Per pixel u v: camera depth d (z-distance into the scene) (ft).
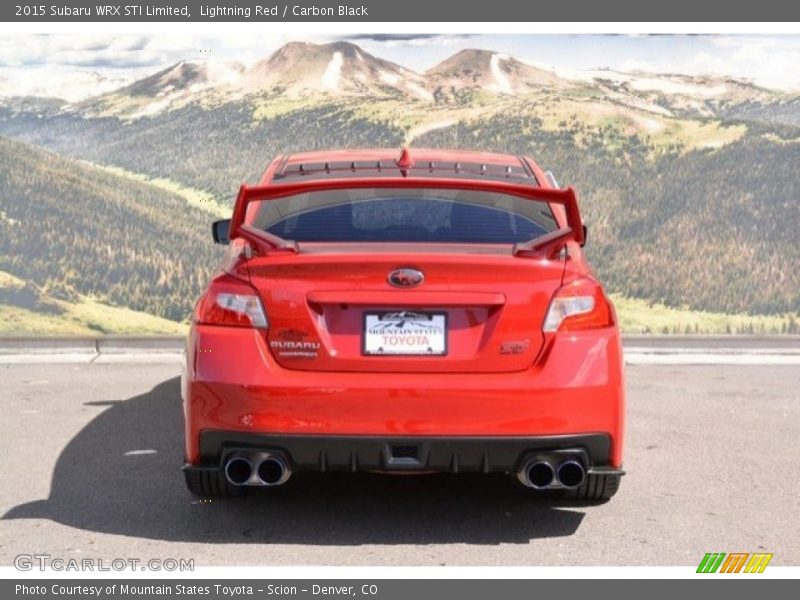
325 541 14.42
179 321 29.53
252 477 13.88
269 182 16.26
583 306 14.01
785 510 15.76
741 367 25.91
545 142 30.81
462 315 13.83
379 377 13.65
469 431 13.60
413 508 15.76
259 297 13.91
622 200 30.07
